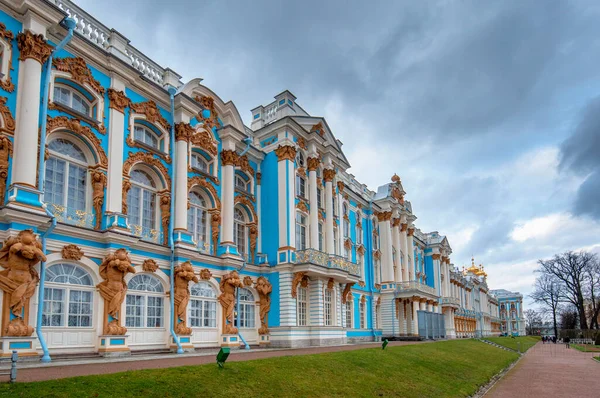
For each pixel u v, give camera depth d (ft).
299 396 39.93
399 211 151.23
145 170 68.23
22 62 52.08
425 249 188.03
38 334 48.03
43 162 51.72
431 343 103.96
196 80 77.25
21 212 46.98
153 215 68.59
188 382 35.12
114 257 57.00
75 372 36.63
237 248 85.71
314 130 98.78
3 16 51.57
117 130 62.49
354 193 125.70
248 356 56.59
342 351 63.46
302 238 94.02
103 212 59.31
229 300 75.46
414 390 52.19
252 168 91.15
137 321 61.16
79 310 54.24
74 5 61.05
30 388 28.37
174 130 72.02
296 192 92.84
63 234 53.31
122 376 33.50
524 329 416.05
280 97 100.12
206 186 77.25
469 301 257.14
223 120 84.64
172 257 66.54
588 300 257.34
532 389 63.82
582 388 64.49
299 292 88.48
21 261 46.55
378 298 135.85
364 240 131.64
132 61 69.15
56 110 55.93
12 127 50.26
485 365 86.74
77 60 59.11
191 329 67.10
